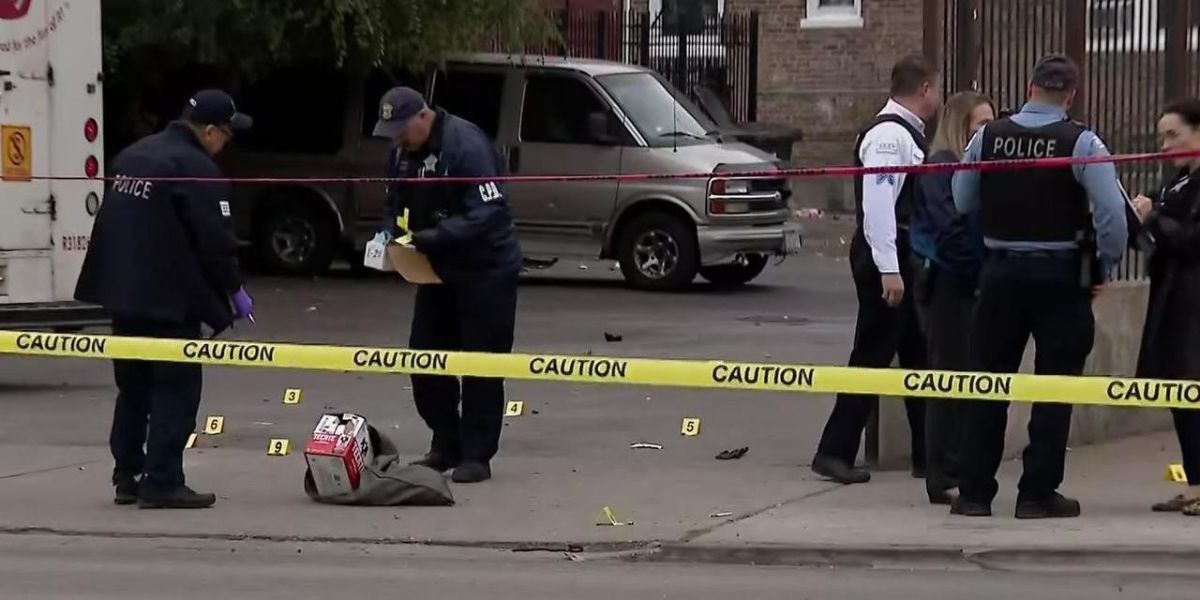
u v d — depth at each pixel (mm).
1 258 24016
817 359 26016
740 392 23844
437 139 17438
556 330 29625
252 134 38250
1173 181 16344
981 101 16547
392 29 35594
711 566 14773
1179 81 20406
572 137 36031
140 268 16078
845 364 25328
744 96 54656
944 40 19625
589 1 56688
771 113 57656
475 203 17359
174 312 16188
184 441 16688
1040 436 15703
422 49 35875
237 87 37750
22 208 24188
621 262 36125
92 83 24922
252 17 35031
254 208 38562
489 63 36781
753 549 14898
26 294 24328
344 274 39375
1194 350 15758
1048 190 14961
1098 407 19969
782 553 14859
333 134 37719
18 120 24016
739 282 37969
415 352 15953
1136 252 18453
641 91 36531
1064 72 15094
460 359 15828
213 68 37781
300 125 37906
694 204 35250
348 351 16000
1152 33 20328
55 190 24547
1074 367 15359
